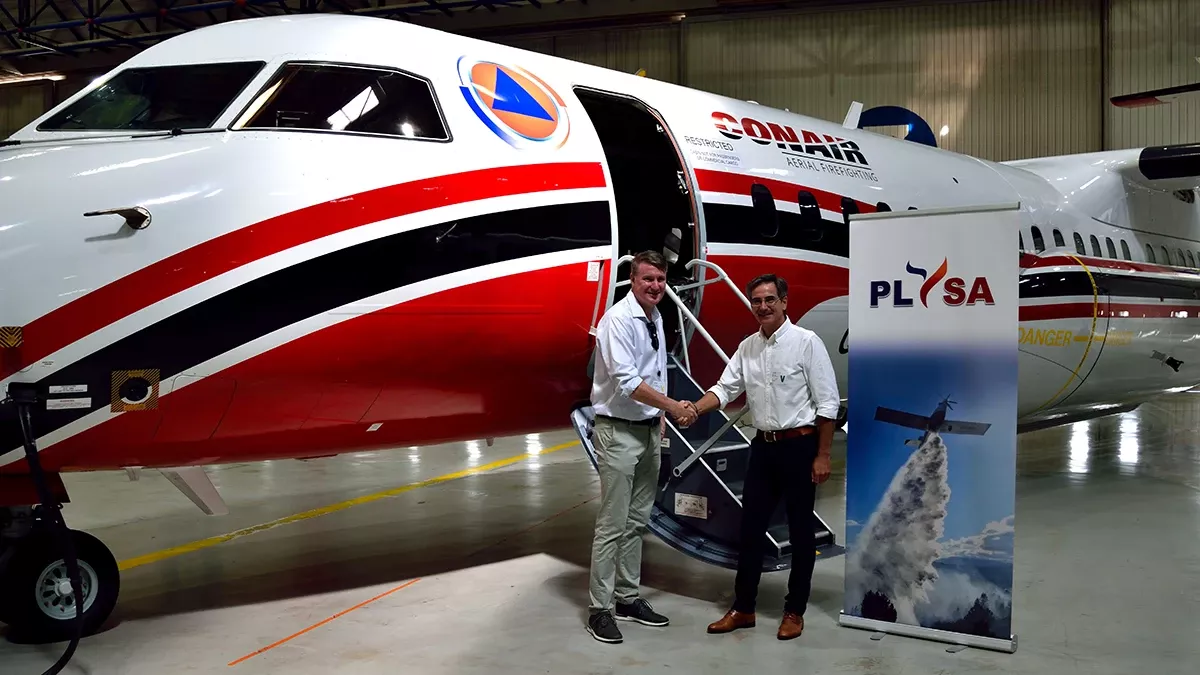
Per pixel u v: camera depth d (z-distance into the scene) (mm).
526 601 4832
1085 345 7816
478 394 4930
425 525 6719
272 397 4320
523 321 4859
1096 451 10055
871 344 4391
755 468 4305
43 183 4035
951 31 17016
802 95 17531
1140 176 10266
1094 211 9969
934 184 7789
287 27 4840
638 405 4254
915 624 4277
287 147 4391
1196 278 8812
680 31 17844
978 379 4145
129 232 4012
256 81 4566
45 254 3898
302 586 5156
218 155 4293
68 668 3912
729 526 4766
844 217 6719
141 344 4016
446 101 4824
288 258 4242
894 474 4332
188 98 4562
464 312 4652
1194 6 15969
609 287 5172
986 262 4117
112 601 4414
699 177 5785
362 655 4043
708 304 5758
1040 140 16781
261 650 4117
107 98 4652
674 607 4738
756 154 6316
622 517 4273
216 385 4172
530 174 4934
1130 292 8078
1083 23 16516
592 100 5602
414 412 4785
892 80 17234
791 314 6395
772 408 4191
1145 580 5152
